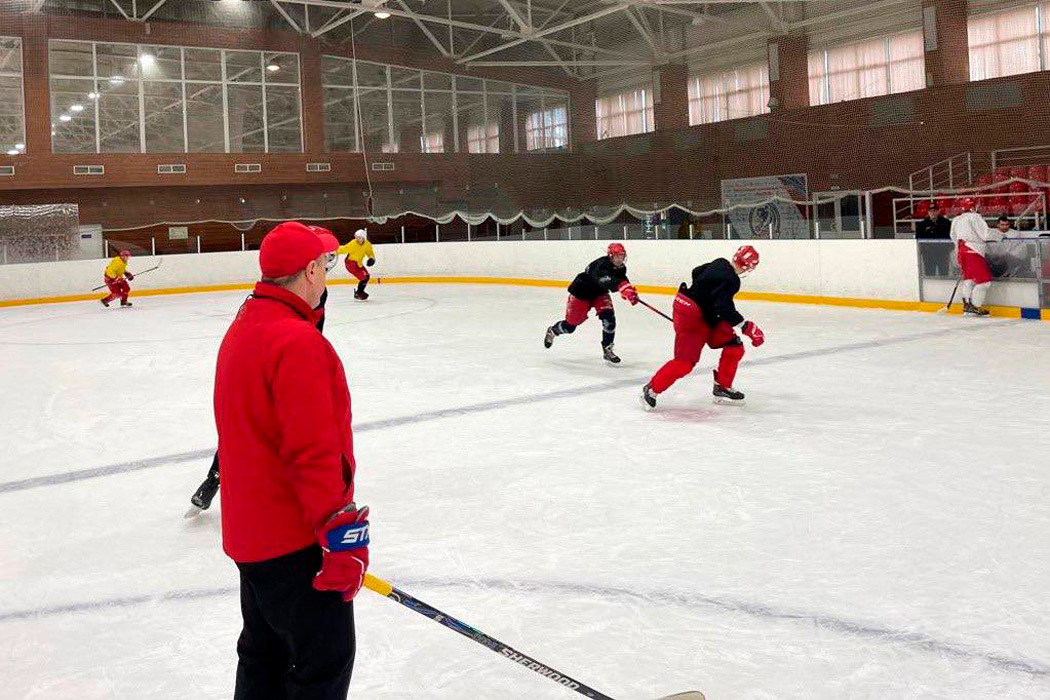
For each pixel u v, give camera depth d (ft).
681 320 20.25
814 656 8.95
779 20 60.95
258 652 6.54
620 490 14.84
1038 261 32.94
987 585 10.53
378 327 39.40
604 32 68.85
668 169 66.69
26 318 49.65
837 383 23.20
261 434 6.00
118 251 54.13
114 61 78.28
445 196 76.79
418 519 13.74
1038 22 55.62
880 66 59.88
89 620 10.61
